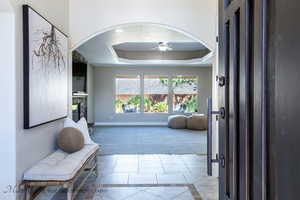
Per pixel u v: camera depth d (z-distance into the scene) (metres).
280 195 0.83
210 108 1.62
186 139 7.21
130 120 10.89
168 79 10.89
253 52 1.05
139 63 9.88
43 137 2.96
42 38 2.80
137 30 5.11
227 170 1.47
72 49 3.94
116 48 9.38
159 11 3.93
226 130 1.48
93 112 10.70
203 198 3.07
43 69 2.83
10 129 2.28
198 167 4.36
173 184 3.54
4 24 2.27
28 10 2.46
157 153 5.43
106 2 3.92
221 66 1.56
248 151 1.12
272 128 0.89
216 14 3.83
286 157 0.79
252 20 1.06
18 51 2.34
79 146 3.23
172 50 9.84
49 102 3.02
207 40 3.93
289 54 0.77
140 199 3.03
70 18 3.92
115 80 10.83
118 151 5.62
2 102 2.27
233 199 1.35
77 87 7.75
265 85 0.93
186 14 3.94
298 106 0.72
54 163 2.73
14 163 2.28
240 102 1.22
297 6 0.72
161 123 10.91
